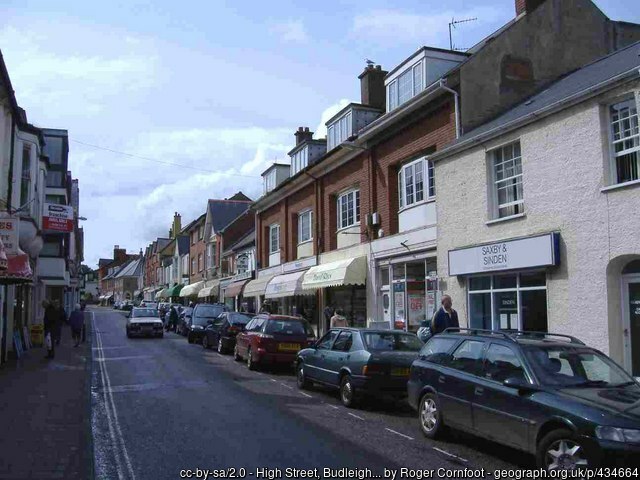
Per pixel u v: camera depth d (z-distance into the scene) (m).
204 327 26.14
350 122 21.94
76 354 20.31
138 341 27.80
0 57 14.08
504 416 6.76
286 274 27.55
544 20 16.55
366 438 8.18
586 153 11.04
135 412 9.91
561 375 6.72
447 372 8.05
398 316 18.19
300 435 8.24
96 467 6.67
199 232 54.72
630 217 10.12
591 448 5.60
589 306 10.82
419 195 17.22
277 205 30.25
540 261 11.73
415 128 17.27
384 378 10.29
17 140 19.08
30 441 7.73
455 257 14.42
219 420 9.23
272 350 15.73
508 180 13.28
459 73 15.18
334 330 12.28
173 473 6.44
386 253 18.55
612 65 13.14
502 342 7.43
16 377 13.95
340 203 22.80
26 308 24.39
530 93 16.06
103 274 148.38
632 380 6.95
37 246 20.58
